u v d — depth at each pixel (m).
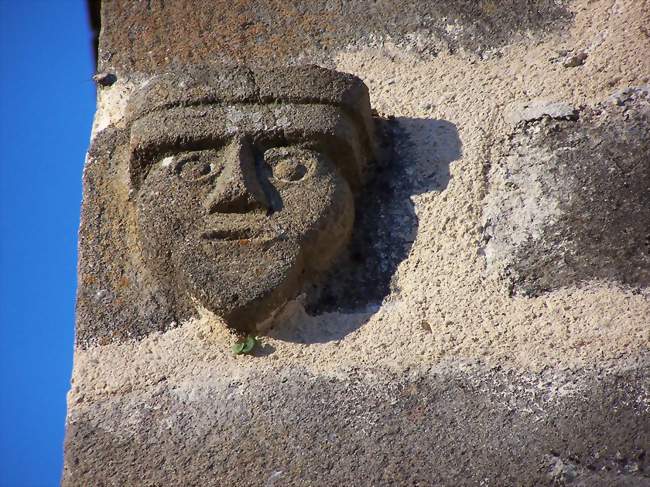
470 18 4.31
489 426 3.33
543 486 3.21
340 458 3.33
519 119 3.95
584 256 3.61
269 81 3.76
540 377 3.39
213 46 4.37
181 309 3.71
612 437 3.25
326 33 4.37
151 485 3.37
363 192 3.88
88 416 3.53
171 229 3.62
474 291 3.62
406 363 3.49
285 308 3.62
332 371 3.51
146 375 3.59
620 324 3.44
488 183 3.84
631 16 4.16
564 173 3.78
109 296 3.76
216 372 3.56
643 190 3.68
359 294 3.69
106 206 3.92
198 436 3.43
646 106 3.86
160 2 4.50
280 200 3.62
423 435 3.34
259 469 3.35
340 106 3.75
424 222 3.79
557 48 4.17
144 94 3.80
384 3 4.40
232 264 3.55
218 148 3.71
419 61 4.23
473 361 3.46
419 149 3.95
